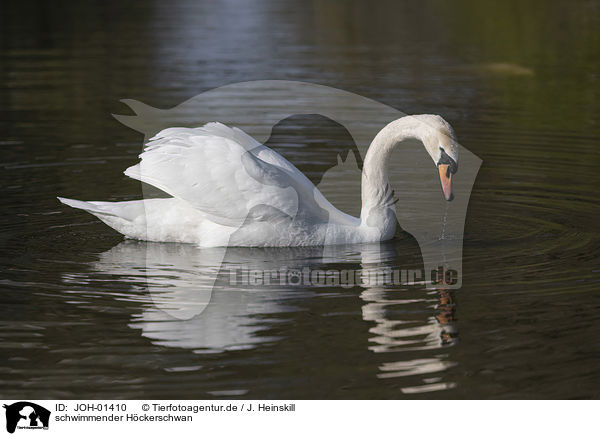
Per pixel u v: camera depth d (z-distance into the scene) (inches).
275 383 326.3
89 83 978.1
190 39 1298.0
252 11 1643.7
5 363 342.6
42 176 643.5
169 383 326.6
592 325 378.0
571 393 320.2
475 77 1024.9
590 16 1513.3
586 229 525.7
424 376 331.6
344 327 377.1
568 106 880.3
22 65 1088.2
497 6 1674.5
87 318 386.3
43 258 470.0
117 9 1647.4
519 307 399.5
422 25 1459.2
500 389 322.7
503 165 680.4
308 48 1224.2
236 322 382.3
